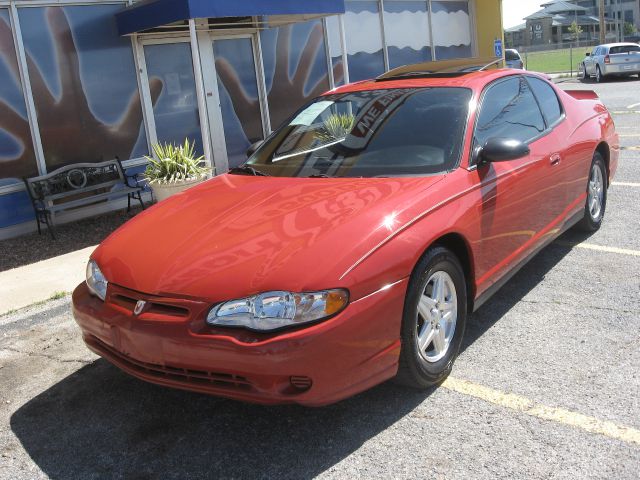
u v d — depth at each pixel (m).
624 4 90.00
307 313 2.76
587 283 4.67
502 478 2.68
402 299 3.05
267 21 9.61
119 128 8.70
